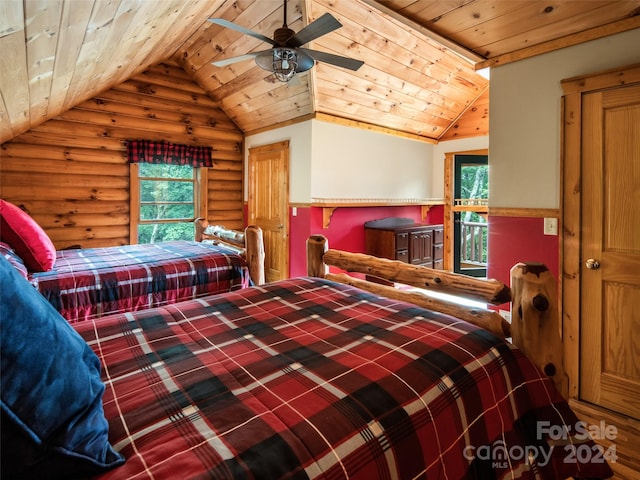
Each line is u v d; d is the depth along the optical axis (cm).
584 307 223
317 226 461
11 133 369
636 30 200
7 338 57
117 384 98
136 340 127
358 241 503
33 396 59
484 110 535
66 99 366
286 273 498
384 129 520
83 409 67
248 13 364
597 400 220
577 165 222
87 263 266
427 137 579
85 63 271
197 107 534
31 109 318
